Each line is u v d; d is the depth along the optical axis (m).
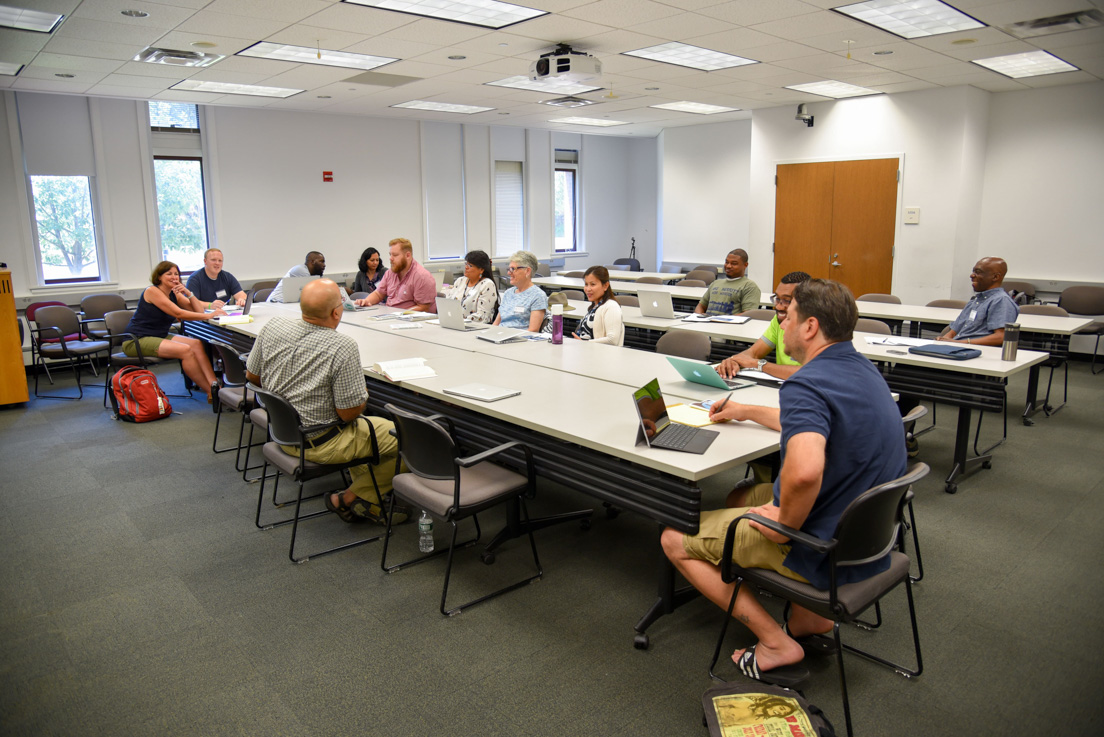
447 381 3.13
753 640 2.31
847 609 1.74
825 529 1.79
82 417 5.25
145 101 7.19
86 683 2.14
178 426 4.99
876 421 1.78
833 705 1.99
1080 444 4.36
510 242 10.78
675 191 10.64
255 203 8.08
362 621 2.46
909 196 7.43
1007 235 7.49
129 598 2.64
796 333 1.92
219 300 6.07
